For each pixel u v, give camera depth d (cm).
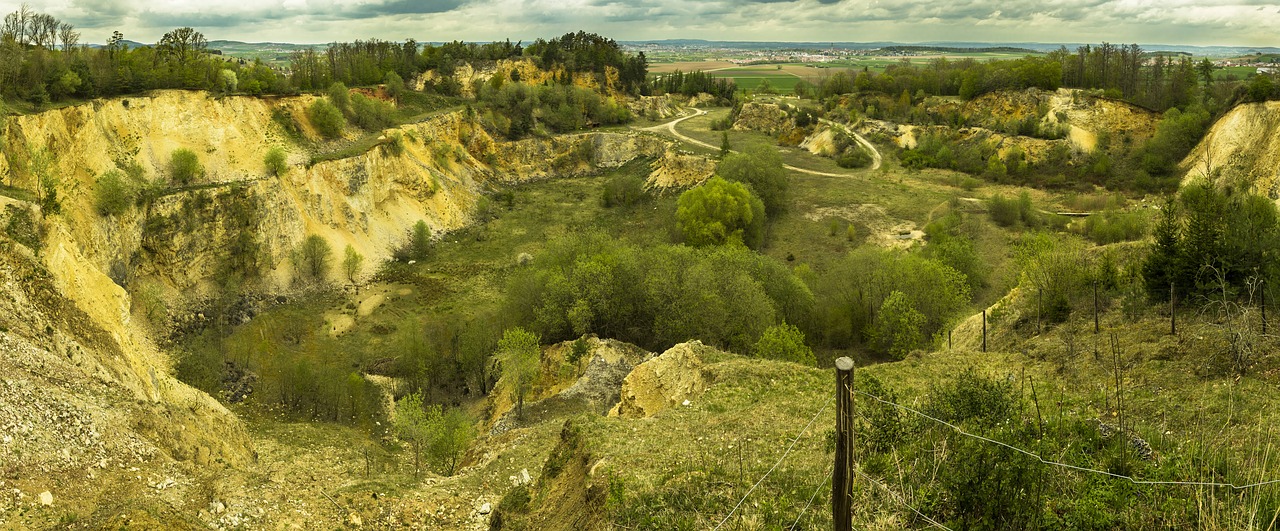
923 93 12044
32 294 2728
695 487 1698
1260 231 3072
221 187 5962
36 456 2027
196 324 5459
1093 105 9969
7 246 2772
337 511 2083
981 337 3747
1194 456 1516
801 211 8262
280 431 3969
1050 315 3416
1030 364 2886
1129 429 1744
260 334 5497
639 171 10306
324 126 7800
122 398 2555
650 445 2081
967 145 10231
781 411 2538
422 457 3728
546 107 11875
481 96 11394
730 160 8475
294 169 6894
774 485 1702
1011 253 6650
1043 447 1477
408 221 7862
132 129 6144
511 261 7300
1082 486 1427
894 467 1555
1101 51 11188
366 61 10412
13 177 4634
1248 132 7825
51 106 5391
